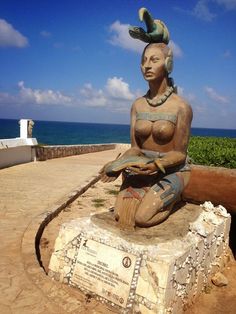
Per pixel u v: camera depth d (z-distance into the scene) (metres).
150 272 3.39
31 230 5.58
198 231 4.02
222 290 4.32
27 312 3.39
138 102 4.47
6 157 12.50
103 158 18.33
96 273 3.76
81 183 9.64
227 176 4.95
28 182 9.90
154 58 4.05
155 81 4.16
